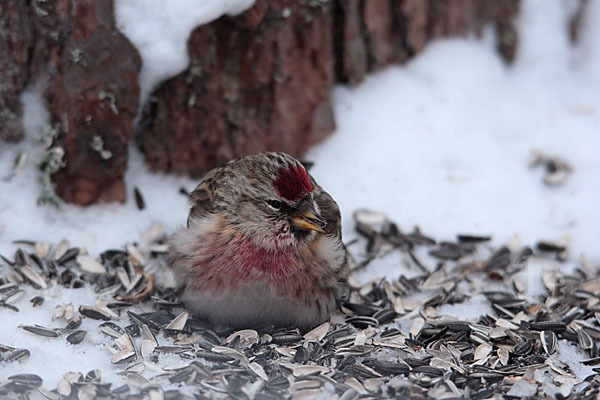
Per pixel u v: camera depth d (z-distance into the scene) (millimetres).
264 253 8133
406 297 9391
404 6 11688
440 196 10836
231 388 7430
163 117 10289
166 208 10289
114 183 10086
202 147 10469
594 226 10539
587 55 12734
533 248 10312
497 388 7629
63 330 8219
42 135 9922
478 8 12383
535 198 10906
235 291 8188
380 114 11430
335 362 8016
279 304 8266
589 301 9305
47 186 9891
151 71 9828
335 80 11453
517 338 8453
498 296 9398
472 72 12055
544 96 12234
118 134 9844
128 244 9812
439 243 10328
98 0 9336
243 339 8250
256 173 8203
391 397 7438
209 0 9617
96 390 7266
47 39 9492
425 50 12109
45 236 9719
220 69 10156
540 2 12781
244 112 10406
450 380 7703
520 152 11438
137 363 7785
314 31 10539
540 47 12648
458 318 8984
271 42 10180
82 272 9305
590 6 12742
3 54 9695
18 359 7621
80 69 9492
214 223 8227
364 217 10492
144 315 8602
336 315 9023
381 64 11789
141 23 9594
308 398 7355
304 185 8172
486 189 10961
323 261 8289
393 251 10164
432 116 11547
